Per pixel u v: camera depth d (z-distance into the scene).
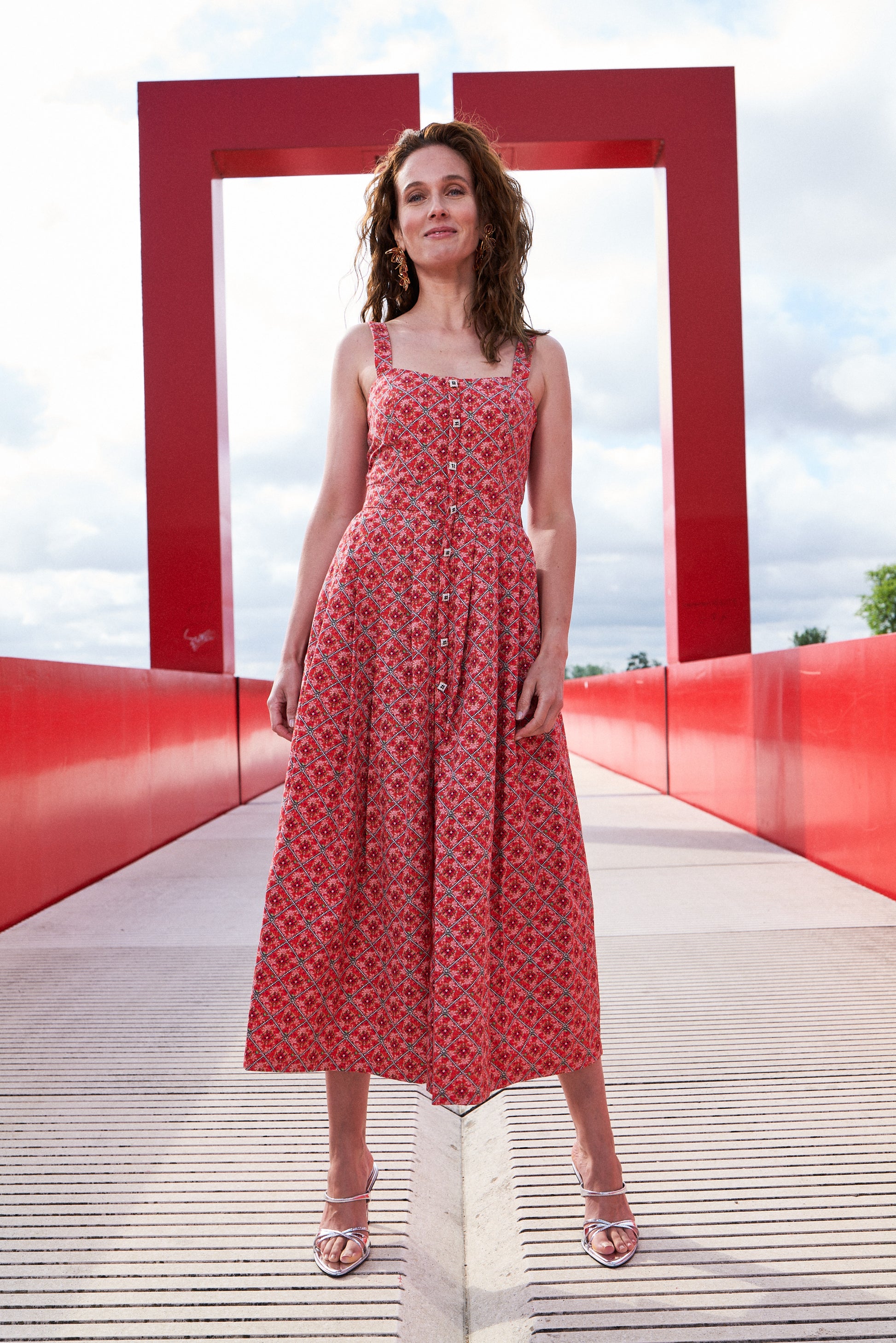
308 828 1.26
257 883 3.88
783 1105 1.74
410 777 1.26
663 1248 1.30
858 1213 1.38
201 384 5.98
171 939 2.98
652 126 5.69
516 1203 1.44
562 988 1.29
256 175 6.13
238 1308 1.18
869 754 3.41
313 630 1.33
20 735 3.26
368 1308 1.17
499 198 1.42
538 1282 1.23
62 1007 2.35
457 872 1.21
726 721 5.19
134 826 4.46
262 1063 1.24
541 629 1.37
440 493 1.30
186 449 6.00
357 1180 1.31
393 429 1.31
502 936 1.28
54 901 3.50
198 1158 1.57
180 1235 1.34
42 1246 1.32
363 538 1.30
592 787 7.20
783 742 4.30
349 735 1.28
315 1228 1.36
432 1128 1.76
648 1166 1.53
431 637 1.27
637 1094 1.80
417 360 1.38
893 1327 1.13
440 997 1.19
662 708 6.70
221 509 6.17
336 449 1.42
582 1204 1.42
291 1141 1.64
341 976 1.28
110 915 3.32
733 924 3.01
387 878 1.26
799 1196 1.42
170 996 2.42
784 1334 1.12
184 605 6.08
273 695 1.38
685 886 3.58
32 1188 1.48
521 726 1.30
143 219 5.94
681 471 5.82
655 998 2.34
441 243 1.38
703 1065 1.93
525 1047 1.28
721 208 5.75
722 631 5.86
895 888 3.24
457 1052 1.18
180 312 5.97
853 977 2.48
